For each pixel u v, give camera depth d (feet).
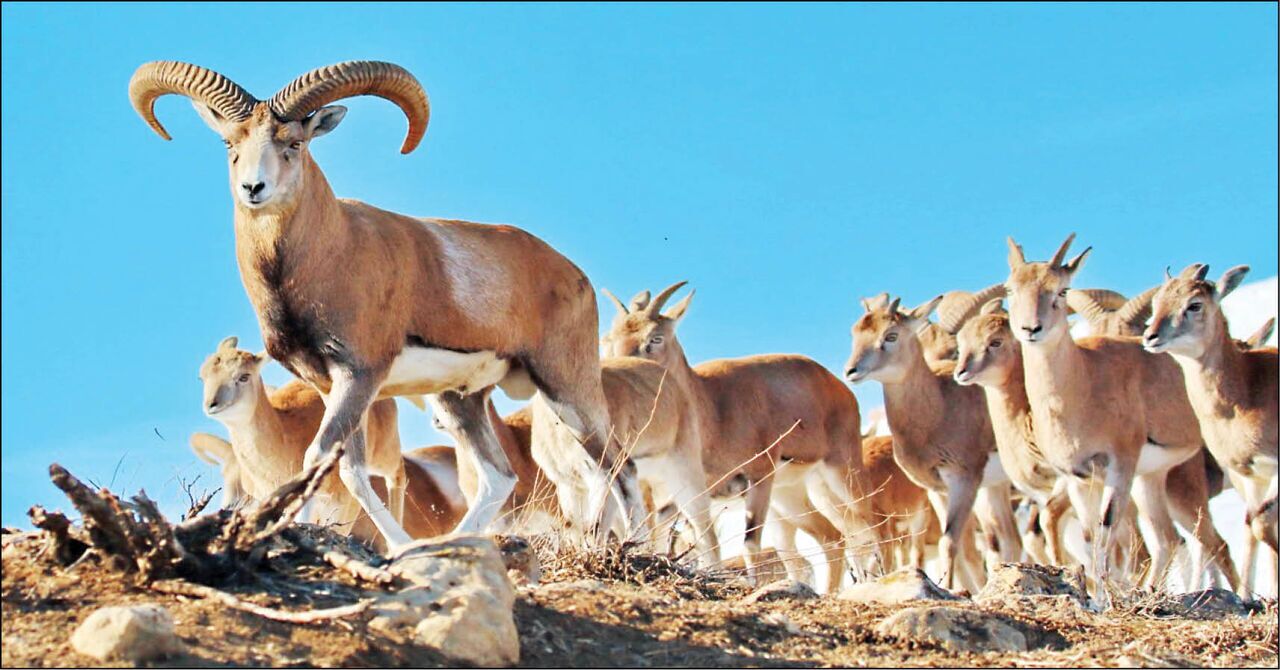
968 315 112.78
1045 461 90.22
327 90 57.67
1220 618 62.28
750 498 94.79
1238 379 83.05
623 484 68.08
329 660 35.86
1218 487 102.63
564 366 66.33
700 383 95.66
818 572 110.73
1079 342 91.40
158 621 34.99
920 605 49.29
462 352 61.57
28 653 34.65
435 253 61.05
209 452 90.68
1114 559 87.35
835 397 101.81
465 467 87.30
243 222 56.95
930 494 100.01
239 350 83.76
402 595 39.14
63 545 40.29
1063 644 48.67
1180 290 83.05
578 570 52.11
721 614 44.86
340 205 58.18
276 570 41.22
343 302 56.95
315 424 87.86
